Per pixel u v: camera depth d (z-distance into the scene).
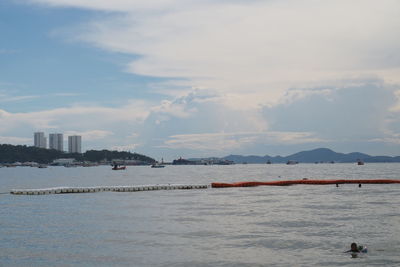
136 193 109.31
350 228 56.03
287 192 108.56
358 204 80.62
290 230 55.25
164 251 45.50
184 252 45.03
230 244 48.19
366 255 43.19
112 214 70.69
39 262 42.19
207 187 126.38
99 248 46.97
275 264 40.75
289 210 73.12
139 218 66.12
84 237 52.41
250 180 188.88
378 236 51.19
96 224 61.28
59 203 87.75
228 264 41.00
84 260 42.66
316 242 48.53
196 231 55.31
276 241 49.28
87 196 102.12
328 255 43.38
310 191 111.06
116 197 99.00
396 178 192.00
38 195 105.69
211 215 68.31
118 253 44.94
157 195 103.25
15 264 41.66
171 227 58.25
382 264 40.28
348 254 43.59
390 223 59.38
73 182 181.75
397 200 87.06
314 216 66.06
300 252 44.62
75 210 76.19
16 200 94.50
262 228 56.81
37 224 61.75
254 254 44.06
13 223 62.84
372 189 115.19
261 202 85.81
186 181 183.62
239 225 59.16
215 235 52.78
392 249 45.25
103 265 41.06
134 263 41.53
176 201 89.25
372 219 62.72
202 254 44.25
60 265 41.19
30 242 50.03
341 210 72.38
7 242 50.16
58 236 53.12
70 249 46.75
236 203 84.44
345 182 137.25
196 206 80.19
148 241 49.94
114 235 53.41
